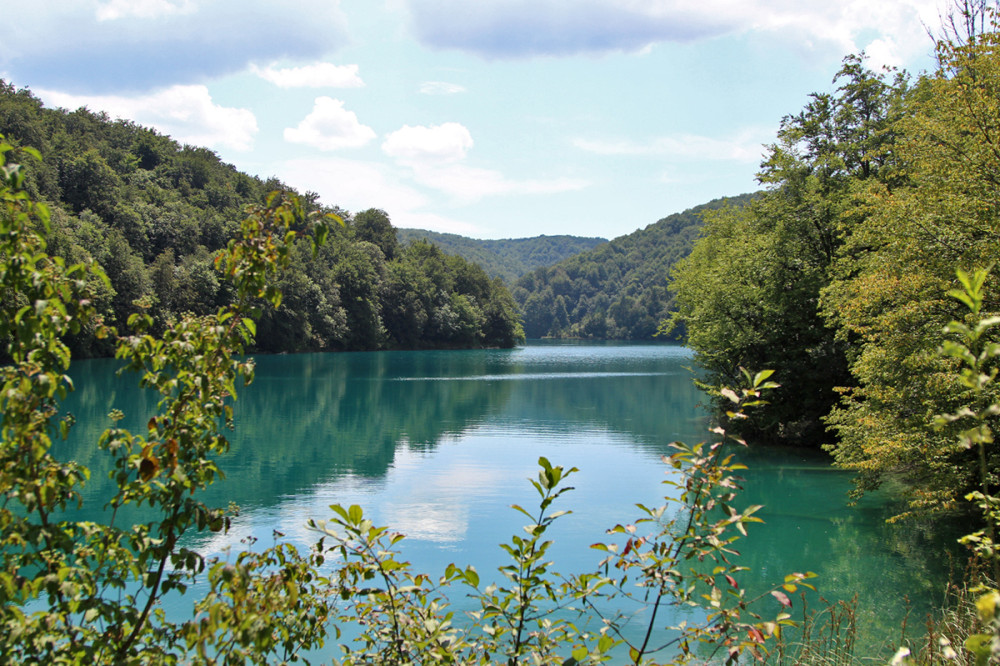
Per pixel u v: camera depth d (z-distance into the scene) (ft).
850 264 48.88
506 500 51.96
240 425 89.61
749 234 89.04
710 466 11.12
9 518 8.48
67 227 181.68
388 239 395.34
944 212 35.45
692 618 30.60
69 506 47.29
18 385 8.38
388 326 329.93
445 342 356.38
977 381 7.09
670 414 103.40
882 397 37.83
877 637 28.17
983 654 5.76
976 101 35.29
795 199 80.79
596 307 650.02
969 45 35.58
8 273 8.39
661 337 541.75
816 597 33.60
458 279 399.85
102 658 9.20
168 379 9.93
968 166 35.58
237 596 8.77
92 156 254.68
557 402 118.62
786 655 25.05
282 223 10.44
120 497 9.82
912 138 40.42
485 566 37.27
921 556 40.01
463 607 30.94
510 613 11.32
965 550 40.55
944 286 34.04
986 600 5.76
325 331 279.90
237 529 43.11
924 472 36.96
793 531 45.32
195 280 223.51
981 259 32.96
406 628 11.39
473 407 110.73
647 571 10.85
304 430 86.17
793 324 78.02
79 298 9.18
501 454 71.15
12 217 8.56
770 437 81.92
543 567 11.12
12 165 8.34
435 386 145.18
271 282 10.52
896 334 36.24
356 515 11.12
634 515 47.75
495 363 231.30
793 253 80.33
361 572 11.70
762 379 10.82
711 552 10.96
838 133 83.92
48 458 9.06
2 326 8.55
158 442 9.71
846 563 38.91
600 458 69.15
